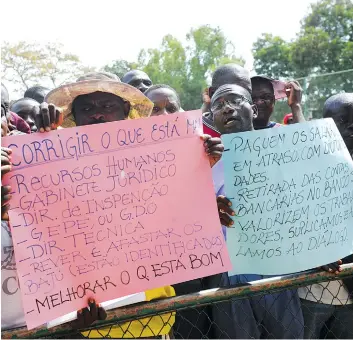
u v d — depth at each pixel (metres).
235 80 4.20
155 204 2.69
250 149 2.96
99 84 3.02
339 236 3.08
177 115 2.74
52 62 27.28
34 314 2.46
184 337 3.30
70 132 2.60
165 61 36.72
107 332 2.81
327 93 18.06
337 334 3.51
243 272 2.92
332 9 35.12
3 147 2.48
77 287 2.55
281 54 36.09
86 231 2.59
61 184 2.57
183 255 2.70
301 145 3.03
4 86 3.32
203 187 2.76
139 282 2.64
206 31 36.81
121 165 2.66
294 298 3.27
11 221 2.49
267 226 2.95
